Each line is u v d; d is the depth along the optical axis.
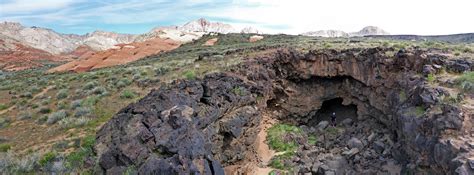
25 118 24.88
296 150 30.58
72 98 29.09
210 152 21.42
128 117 20.48
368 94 35.03
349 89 38.06
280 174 26.16
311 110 39.19
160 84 30.69
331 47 39.78
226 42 78.81
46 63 103.00
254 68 35.66
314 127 37.94
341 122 37.75
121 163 17.30
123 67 46.94
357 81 36.88
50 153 18.36
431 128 20.78
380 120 32.78
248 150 27.95
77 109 25.25
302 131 35.53
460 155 17.69
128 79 33.06
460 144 18.39
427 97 22.89
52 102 28.56
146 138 18.31
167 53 66.06
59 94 29.83
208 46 72.12
